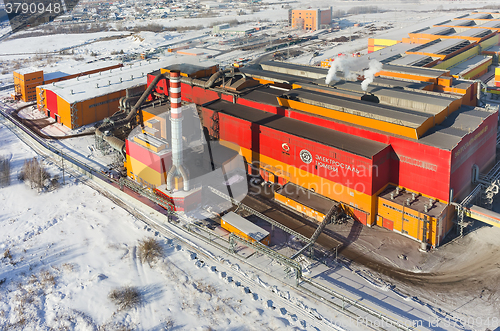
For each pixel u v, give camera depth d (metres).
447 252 50.41
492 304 42.16
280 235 54.91
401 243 52.41
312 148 59.09
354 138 59.16
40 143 85.75
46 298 44.78
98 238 54.97
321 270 48.03
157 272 48.31
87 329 40.50
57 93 95.69
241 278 47.16
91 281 46.91
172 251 52.16
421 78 82.69
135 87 98.38
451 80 78.50
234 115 70.56
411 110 59.88
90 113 95.50
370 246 52.06
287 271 46.94
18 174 73.31
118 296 44.56
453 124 59.12
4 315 42.66
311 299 43.81
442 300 43.06
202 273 48.09
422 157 53.12
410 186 55.56
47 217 60.44
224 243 53.53
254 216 59.06
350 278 46.59
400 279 46.28
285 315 41.66
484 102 89.75
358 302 42.91
